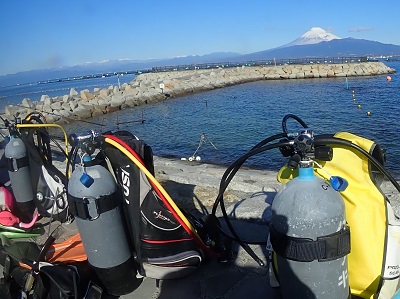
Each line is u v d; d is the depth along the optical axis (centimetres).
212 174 615
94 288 274
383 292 240
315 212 211
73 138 274
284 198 223
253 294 288
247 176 588
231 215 414
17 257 305
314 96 2956
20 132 427
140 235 294
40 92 6388
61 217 422
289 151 249
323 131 1723
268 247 272
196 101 3125
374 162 230
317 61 5912
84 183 258
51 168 425
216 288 298
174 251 300
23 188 427
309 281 220
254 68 5084
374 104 2378
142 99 3145
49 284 264
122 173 284
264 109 2478
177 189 525
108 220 265
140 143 288
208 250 320
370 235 234
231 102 2922
